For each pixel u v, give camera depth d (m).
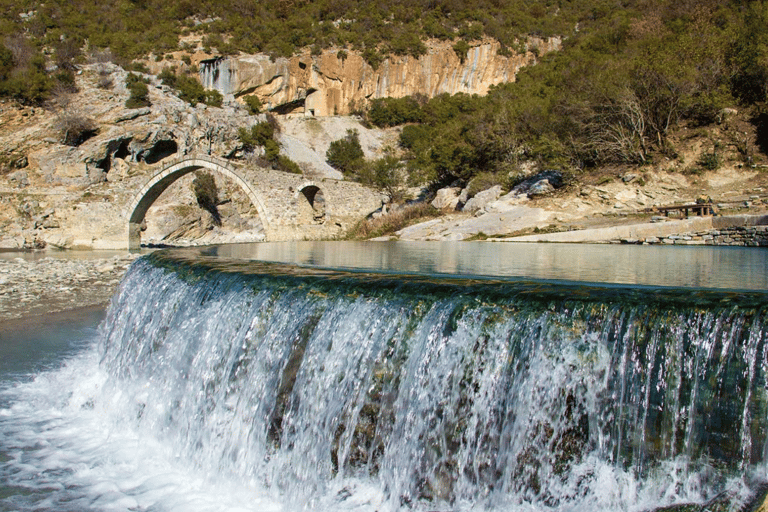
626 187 27.94
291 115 100.94
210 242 53.19
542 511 4.90
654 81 30.05
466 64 112.62
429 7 125.25
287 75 98.94
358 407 6.13
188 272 9.82
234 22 105.31
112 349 11.36
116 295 12.58
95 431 8.45
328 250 17.34
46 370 10.97
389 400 6.03
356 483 6.05
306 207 48.72
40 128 51.72
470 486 5.38
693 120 30.67
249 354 7.47
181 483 6.86
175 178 43.03
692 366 4.38
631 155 30.16
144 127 57.56
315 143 93.38
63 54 63.25
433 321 5.83
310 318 6.90
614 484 4.61
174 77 78.94
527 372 5.16
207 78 93.69
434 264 11.30
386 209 50.94
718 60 30.34
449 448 5.53
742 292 5.03
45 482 6.78
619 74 30.92
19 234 40.66
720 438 4.17
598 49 54.00
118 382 9.99
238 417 7.34
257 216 60.56
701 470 4.24
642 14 55.59
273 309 7.39
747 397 4.06
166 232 51.50
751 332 4.11
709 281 7.65
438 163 42.25
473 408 5.43
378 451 6.03
